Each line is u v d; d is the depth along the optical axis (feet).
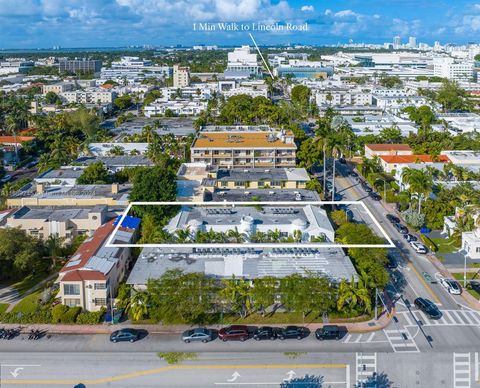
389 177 506.89
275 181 437.58
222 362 221.87
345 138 623.36
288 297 245.86
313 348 231.50
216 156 510.99
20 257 287.48
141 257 291.38
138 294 252.42
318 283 249.75
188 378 211.20
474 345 233.96
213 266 276.00
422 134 638.94
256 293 247.91
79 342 237.86
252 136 566.77
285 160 517.14
